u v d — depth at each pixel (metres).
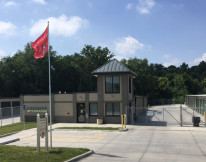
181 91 82.06
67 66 73.31
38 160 11.53
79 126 26.19
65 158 12.16
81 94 29.39
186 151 14.31
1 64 62.31
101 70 28.17
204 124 25.86
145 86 73.88
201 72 149.38
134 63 79.00
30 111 31.66
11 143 18.06
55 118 30.36
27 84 62.47
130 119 28.95
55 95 30.48
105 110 28.34
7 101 45.03
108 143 17.27
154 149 15.00
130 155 13.45
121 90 27.89
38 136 13.35
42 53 15.47
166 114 39.97
